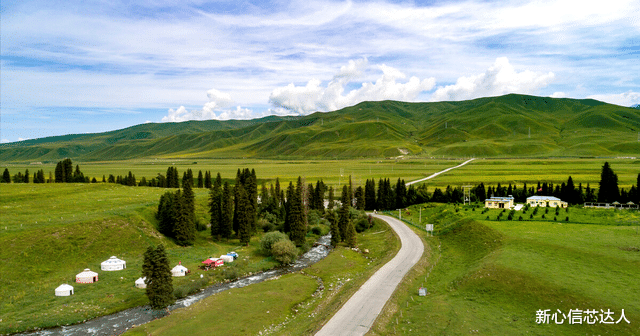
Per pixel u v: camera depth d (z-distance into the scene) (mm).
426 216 140125
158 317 59656
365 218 142500
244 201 111000
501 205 125500
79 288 69438
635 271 59469
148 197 138125
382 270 75125
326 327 48500
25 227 83375
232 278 81438
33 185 150250
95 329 55156
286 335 49375
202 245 106875
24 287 66562
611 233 82938
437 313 52062
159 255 60875
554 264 64312
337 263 92312
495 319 49531
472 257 80000
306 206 152375
